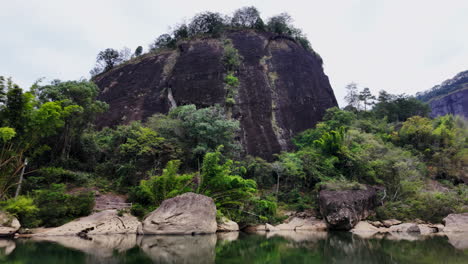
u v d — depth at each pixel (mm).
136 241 12008
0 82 15195
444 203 20703
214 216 16156
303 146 32031
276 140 32312
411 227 18312
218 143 25328
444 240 13555
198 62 37406
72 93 21984
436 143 32031
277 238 14469
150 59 42531
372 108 48500
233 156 26359
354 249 10406
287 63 40219
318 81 43062
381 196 21672
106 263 7012
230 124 25359
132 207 17203
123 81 41250
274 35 43094
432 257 8602
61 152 22484
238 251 9711
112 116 36594
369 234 16844
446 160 29719
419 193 22484
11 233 12516
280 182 26047
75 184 20578
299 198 23000
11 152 15164
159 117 28859
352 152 24422
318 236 15617
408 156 26766
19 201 13500
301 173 24484
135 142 22844
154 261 7457
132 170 22172
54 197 15594
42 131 16672
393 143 33688
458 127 33656
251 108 33906
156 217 15016
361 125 35750
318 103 40250
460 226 18438
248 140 31562
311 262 7715
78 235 13672
